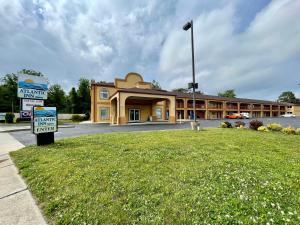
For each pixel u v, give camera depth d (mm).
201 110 43844
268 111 57250
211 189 3104
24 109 9695
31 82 9930
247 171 3938
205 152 5676
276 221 2242
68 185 3473
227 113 47781
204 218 2373
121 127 17484
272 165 4418
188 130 12453
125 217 2465
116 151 5918
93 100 27547
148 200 2838
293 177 3635
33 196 3299
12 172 4590
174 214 2482
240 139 8172
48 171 4219
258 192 2986
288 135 10109
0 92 41469
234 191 3023
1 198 3229
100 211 2625
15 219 2602
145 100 27188
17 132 14312
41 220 2582
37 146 7102
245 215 2385
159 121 26422
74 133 12656
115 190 3189
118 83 28953
